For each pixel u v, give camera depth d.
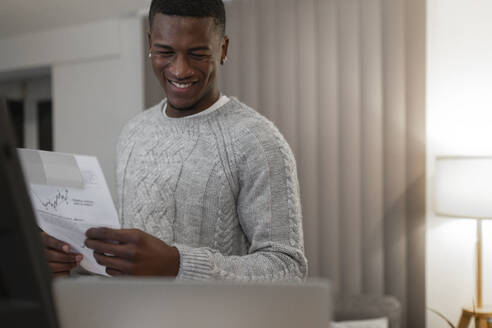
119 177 1.22
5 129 0.36
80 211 0.82
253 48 3.07
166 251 0.78
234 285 0.37
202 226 1.04
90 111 3.84
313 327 0.37
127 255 0.75
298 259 0.94
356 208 2.84
